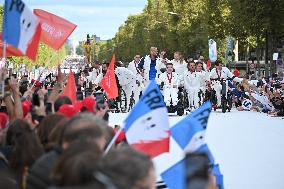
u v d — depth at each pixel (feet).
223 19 390.42
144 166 20.48
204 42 437.58
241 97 202.18
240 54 546.26
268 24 301.43
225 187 69.82
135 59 174.09
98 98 57.93
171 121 144.87
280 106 168.14
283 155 93.04
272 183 72.18
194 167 20.47
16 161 35.22
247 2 304.71
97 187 20.58
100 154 22.98
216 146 102.83
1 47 68.90
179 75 175.52
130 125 36.47
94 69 194.80
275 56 289.53
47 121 38.50
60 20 70.54
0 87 56.80
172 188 36.32
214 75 184.75
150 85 36.47
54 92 64.64
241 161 87.56
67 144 27.17
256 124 142.00
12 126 37.70
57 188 22.25
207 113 39.58
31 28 51.80
